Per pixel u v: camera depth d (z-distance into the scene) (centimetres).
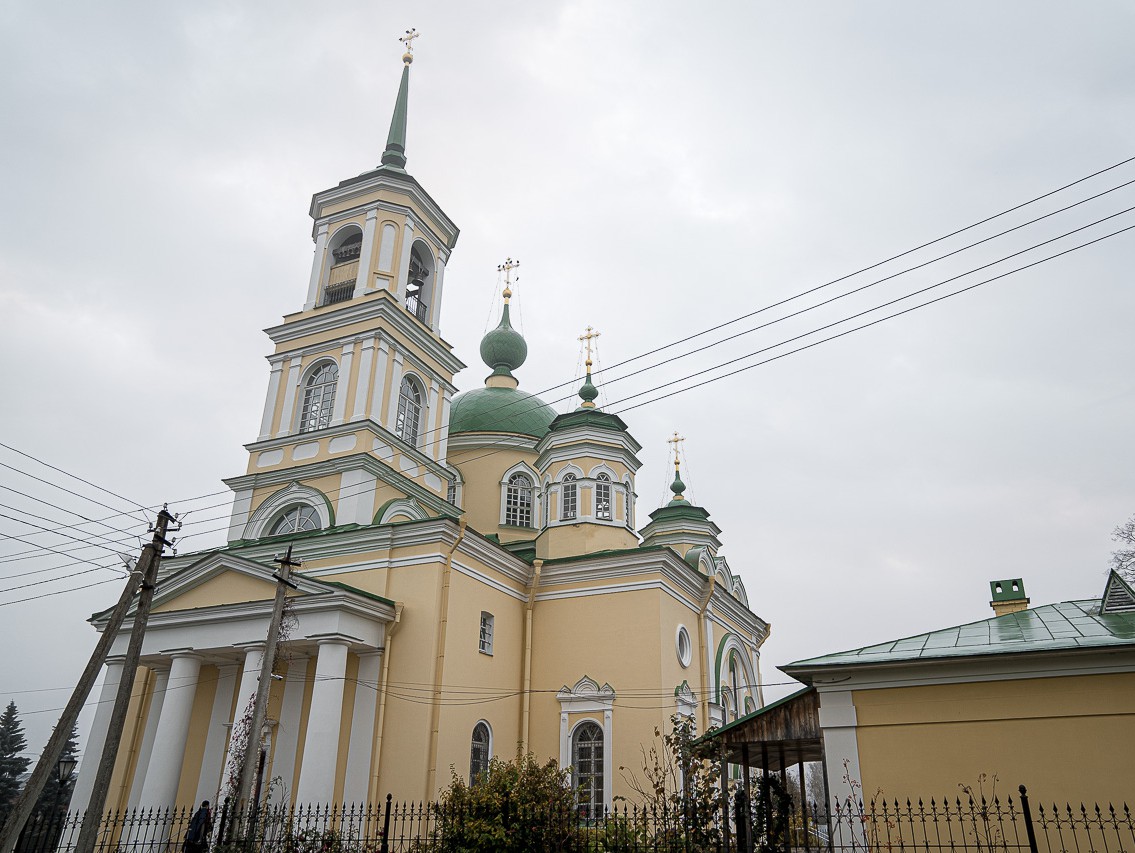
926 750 1391
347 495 2878
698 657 3111
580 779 2638
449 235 3778
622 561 2878
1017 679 1377
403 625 2480
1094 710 1320
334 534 2684
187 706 2428
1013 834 1300
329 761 2167
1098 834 1259
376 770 2289
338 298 3406
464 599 2591
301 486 2980
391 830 2184
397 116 3916
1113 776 1280
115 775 2536
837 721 1459
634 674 2714
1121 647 1311
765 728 1555
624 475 3297
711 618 3412
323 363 3272
